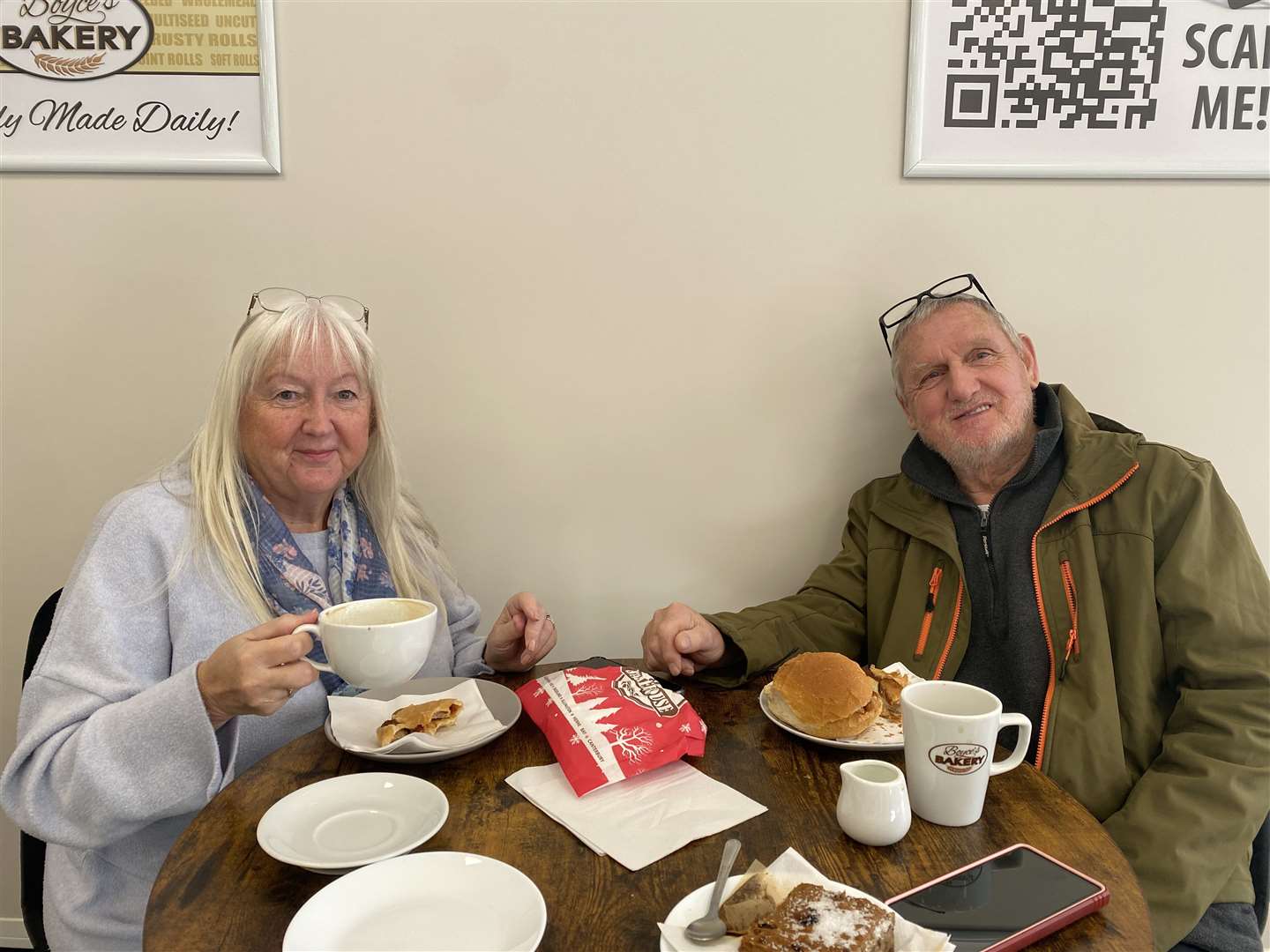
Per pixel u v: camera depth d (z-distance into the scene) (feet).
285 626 3.17
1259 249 5.27
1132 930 2.44
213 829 2.99
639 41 5.12
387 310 5.32
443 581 4.96
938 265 5.33
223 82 5.07
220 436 4.00
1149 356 5.39
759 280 5.35
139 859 3.66
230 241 5.22
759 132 5.22
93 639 3.51
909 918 2.43
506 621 4.50
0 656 5.44
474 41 5.10
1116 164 5.19
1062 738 4.18
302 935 2.33
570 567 5.59
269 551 4.04
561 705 3.55
